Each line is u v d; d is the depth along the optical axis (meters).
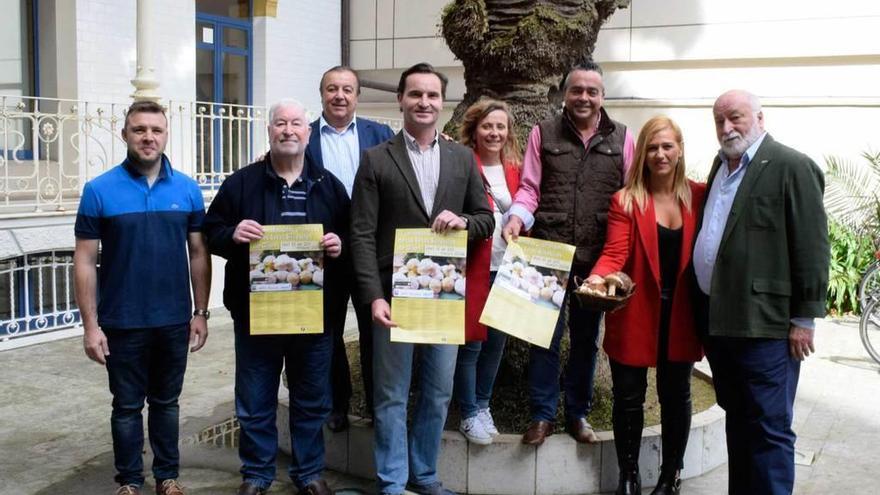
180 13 11.04
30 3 9.99
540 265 4.09
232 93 12.48
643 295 4.07
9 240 7.34
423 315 3.94
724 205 3.87
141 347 4.08
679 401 4.21
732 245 3.79
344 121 4.68
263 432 4.28
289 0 12.80
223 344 7.90
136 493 4.22
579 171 4.36
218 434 5.52
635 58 11.72
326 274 4.19
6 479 4.76
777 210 3.73
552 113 5.21
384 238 4.05
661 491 4.27
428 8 13.02
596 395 5.14
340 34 13.66
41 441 5.36
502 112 4.51
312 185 4.13
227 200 4.17
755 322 3.76
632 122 11.79
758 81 11.19
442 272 3.95
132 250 3.99
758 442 3.84
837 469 4.97
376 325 4.10
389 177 3.99
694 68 11.50
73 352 7.47
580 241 4.36
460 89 12.87
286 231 4.05
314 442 4.30
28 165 9.20
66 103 9.88
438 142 4.11
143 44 8.33
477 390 4.53
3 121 7.64
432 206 4.03
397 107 13.33
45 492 4.59
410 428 4.45
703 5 11.31
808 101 10.85
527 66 5.11
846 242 9.61
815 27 10.76
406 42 13.23
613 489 4.50
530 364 4.53
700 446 4.74
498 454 4.43
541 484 4.44
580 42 5.21
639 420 4.21
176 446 4.35
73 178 8.02
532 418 4.52
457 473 4.46
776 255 3.75
